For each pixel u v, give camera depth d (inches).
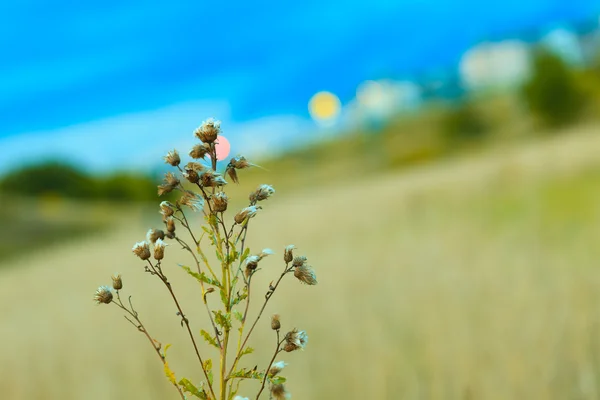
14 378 187.0
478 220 472.1
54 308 361.7
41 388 170.9
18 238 1813.5
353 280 264.1
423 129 3791.8
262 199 39.3
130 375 165.9
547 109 2417.6
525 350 139.5
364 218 583.8
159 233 38.7
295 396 134.9
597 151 720.3
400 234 436.8
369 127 4722.0
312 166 4227.4
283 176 3742.6
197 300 256.7
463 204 573.0
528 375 128.2
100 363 185.6
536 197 517.0
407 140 3673.7
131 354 186.9
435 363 140.3
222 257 38.2
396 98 7057.1
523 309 176.2
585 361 128.3
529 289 201.0
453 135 3292.3
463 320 173.3
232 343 173.2
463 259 289.0
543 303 179.0
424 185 796.0
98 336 231.5
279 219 697.6
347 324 185.3
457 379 131.6
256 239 504.1
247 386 143.8
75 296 406.0
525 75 2551.7
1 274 867.4
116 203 3705.7
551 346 139.6
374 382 134.3
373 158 3676.2
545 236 342.3
